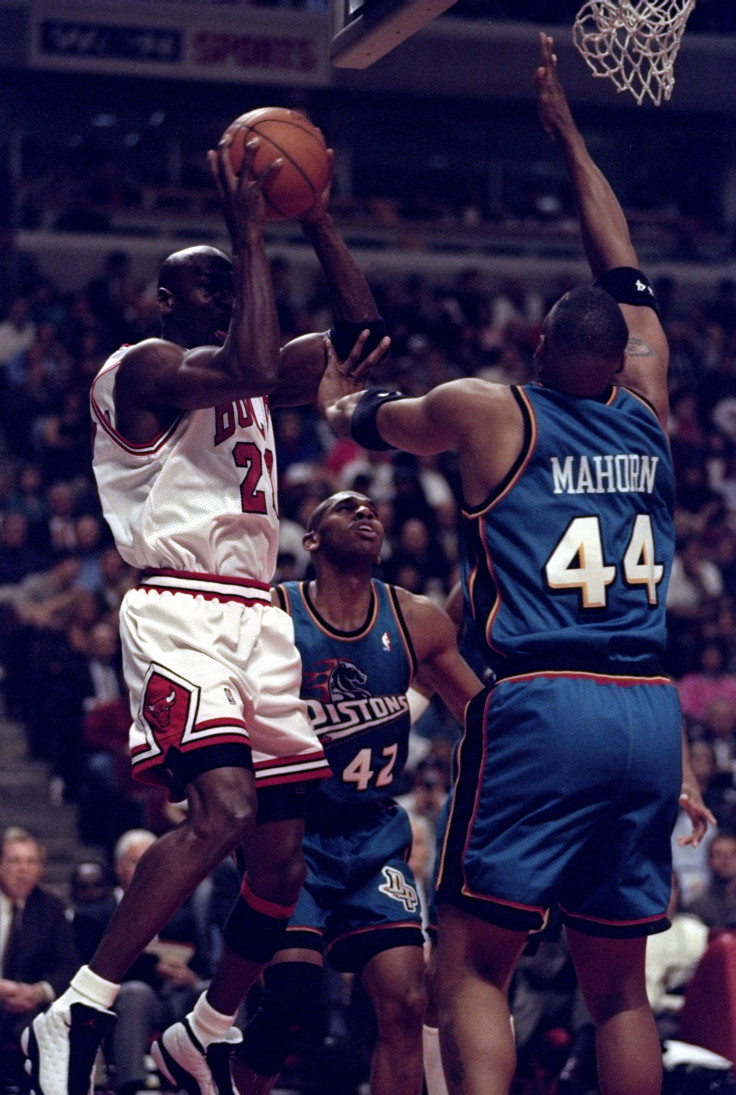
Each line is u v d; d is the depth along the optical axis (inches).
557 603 158.9
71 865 526.0
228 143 166.4
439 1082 224.7
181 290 174.1
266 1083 207.5
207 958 351.9
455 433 163.3
